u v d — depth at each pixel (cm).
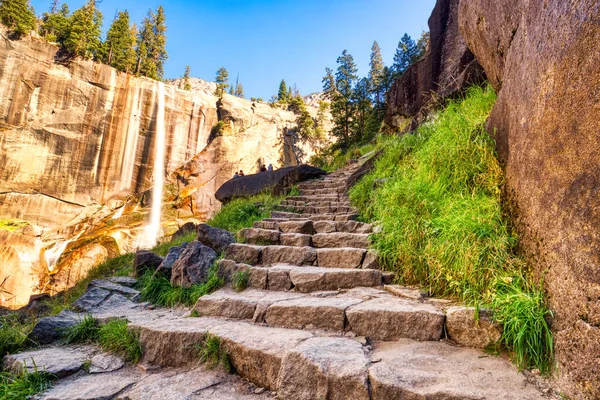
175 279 379
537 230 195
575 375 139
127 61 3738
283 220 591
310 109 5728
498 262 225
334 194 744
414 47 2777
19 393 182
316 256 383
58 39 3188
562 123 167
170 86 3531
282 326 250
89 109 2986
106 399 177
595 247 136
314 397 163
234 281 346
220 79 6269
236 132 3822
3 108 2670
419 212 346
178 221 3041
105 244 2350
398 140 628
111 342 248
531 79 212
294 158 4294
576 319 146
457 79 775
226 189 1049
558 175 170
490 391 142
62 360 225
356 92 2870
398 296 274
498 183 274
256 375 191
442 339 209
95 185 2992
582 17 151
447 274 259
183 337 225
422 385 148
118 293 388
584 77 148
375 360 178
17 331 273
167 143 3400
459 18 439
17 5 2870
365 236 408
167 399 170
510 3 280
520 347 168
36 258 2173
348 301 258
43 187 2778
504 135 278
